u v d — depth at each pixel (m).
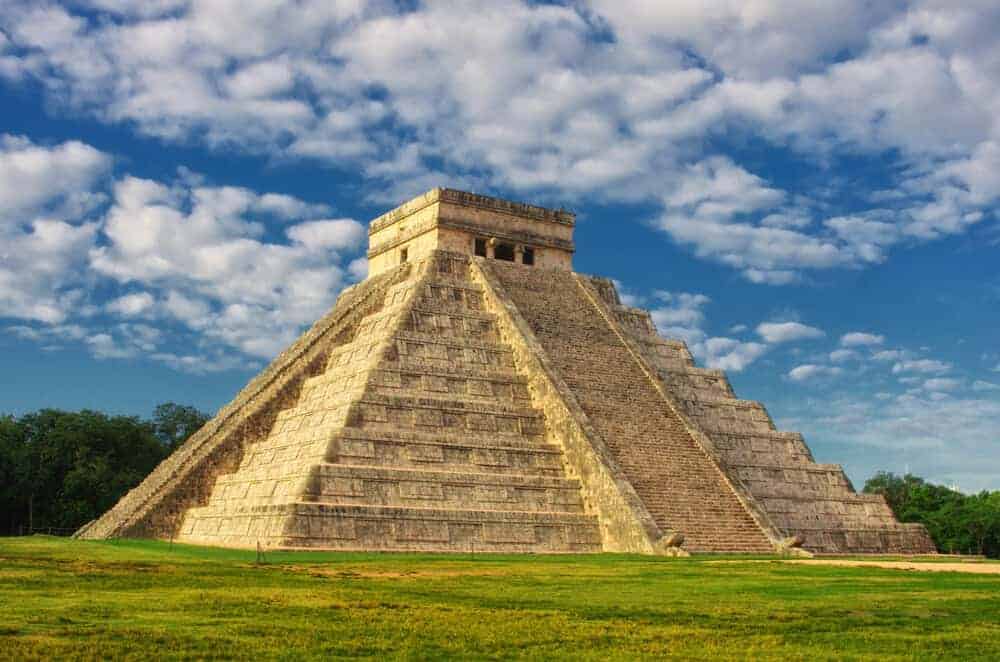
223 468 70.94
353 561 47.84
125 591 32.06
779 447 79.12
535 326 76.25
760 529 64.50
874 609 30.66
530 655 22.56
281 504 57.22
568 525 62.75
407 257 85.44
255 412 72.50
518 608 29.98
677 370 80.62
